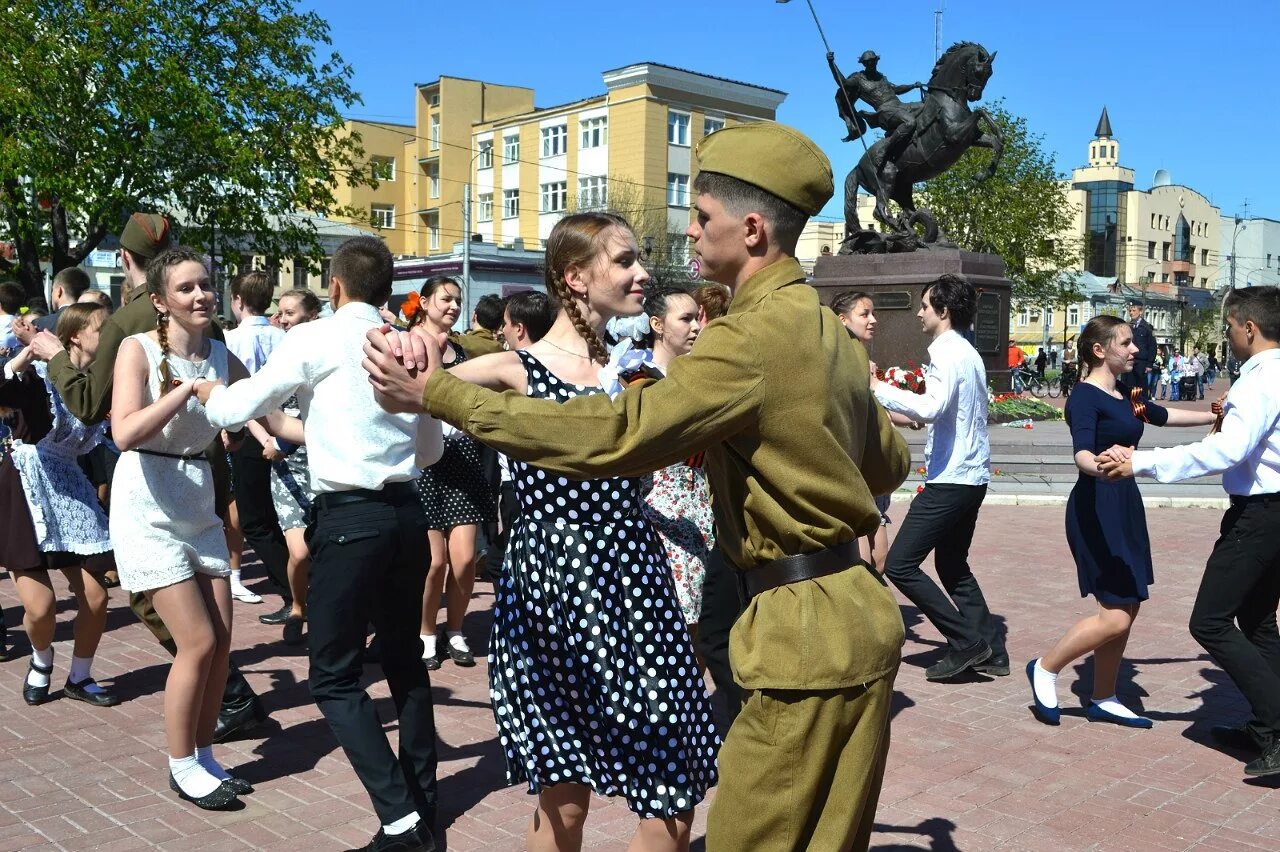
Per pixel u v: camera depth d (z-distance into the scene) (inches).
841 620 85.0
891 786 172.2
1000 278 741.9
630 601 109.9
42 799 163.6
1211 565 180.7
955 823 158.6
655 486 161.9
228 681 189.0
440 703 211.0
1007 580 333.1
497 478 244.7
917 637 268.4
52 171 843.4
